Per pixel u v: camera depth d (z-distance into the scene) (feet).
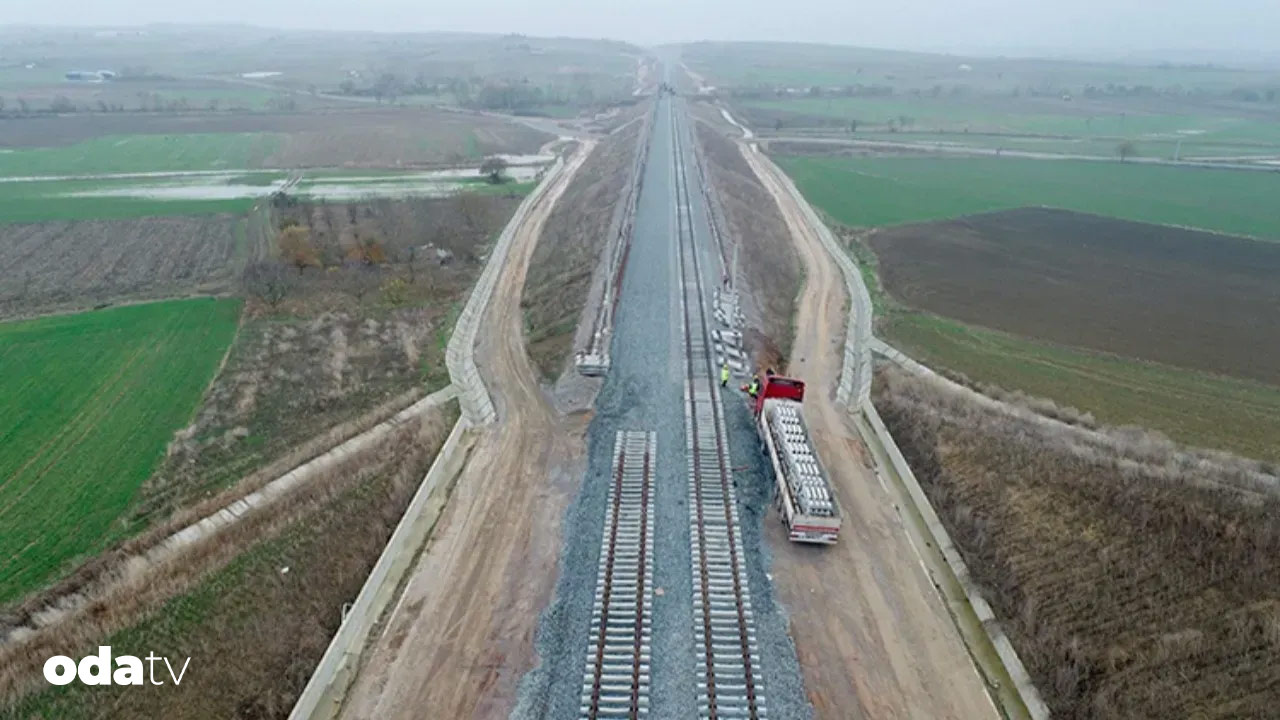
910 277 178.91
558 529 80.07
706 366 117.39
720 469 90.63
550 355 124.36
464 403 109.09
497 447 96.58
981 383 121.90
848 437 100.22
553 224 213.25
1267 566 66.69
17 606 71.56
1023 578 72.28
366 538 79.71
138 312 148.46
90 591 73.20
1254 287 174.91
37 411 109.70
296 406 112.06
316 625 68.28
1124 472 82.07
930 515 82.99
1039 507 80.07
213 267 177.78
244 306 151.74
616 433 98.58
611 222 195.11
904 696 61.05
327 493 87.30
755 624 67.67
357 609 68.28
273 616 69.26
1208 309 160.04
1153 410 114.01
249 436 103.65
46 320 143.95
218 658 64.54
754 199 236.84
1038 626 67.10
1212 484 78.28
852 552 77.71
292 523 82.12
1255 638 61.36
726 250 175.63
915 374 124.57
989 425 99.35
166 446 100.48
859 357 127.75
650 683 61.52
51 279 169.58
